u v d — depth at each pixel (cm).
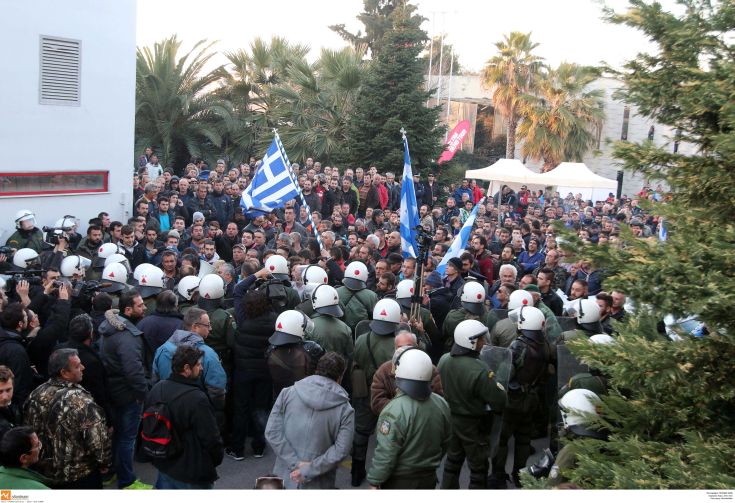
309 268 878
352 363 742
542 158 4106
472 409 630
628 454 418
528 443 715
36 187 1270
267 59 3303
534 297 837
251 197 1230
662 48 468
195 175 1792
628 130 3862
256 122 3122
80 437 523
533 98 3944
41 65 1256
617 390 485
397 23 2825
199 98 3092
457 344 632
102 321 690
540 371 701
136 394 635
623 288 380
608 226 1745
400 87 2748
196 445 523
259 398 761
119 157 1433
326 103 2909
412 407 505
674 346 403
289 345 655
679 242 387
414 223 1038
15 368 604
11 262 918
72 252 1063
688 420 433
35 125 1254
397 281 1031
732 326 376
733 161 429
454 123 4644
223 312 755
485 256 1248
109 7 1378
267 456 781
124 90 1430
